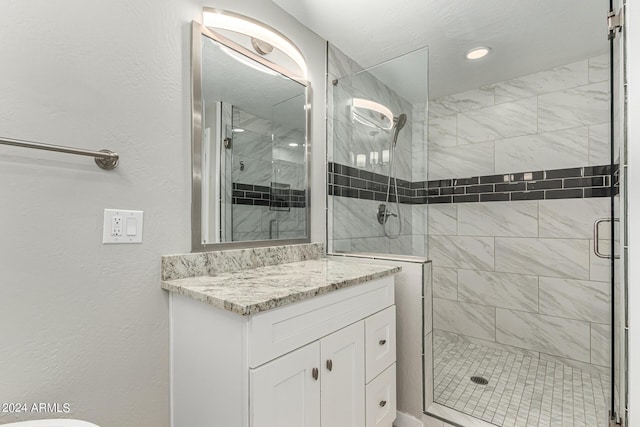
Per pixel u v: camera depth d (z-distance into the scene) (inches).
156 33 47.1
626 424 40.9
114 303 42.3
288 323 39.4
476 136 103.7
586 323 84.5
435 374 82.5
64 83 38.5
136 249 44.5
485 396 71.7
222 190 55.8
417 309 63.4
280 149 67.1
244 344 35.4
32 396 36.0
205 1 53.4
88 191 40.2
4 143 32.4
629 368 40.2
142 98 45.4
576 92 86.7
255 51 62.0
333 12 67.3
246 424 35.1
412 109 69.2
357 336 50.5
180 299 45.5
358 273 53.9
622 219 41.6
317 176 76.6
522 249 94.5
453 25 71.0
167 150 48.1
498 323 98.4
